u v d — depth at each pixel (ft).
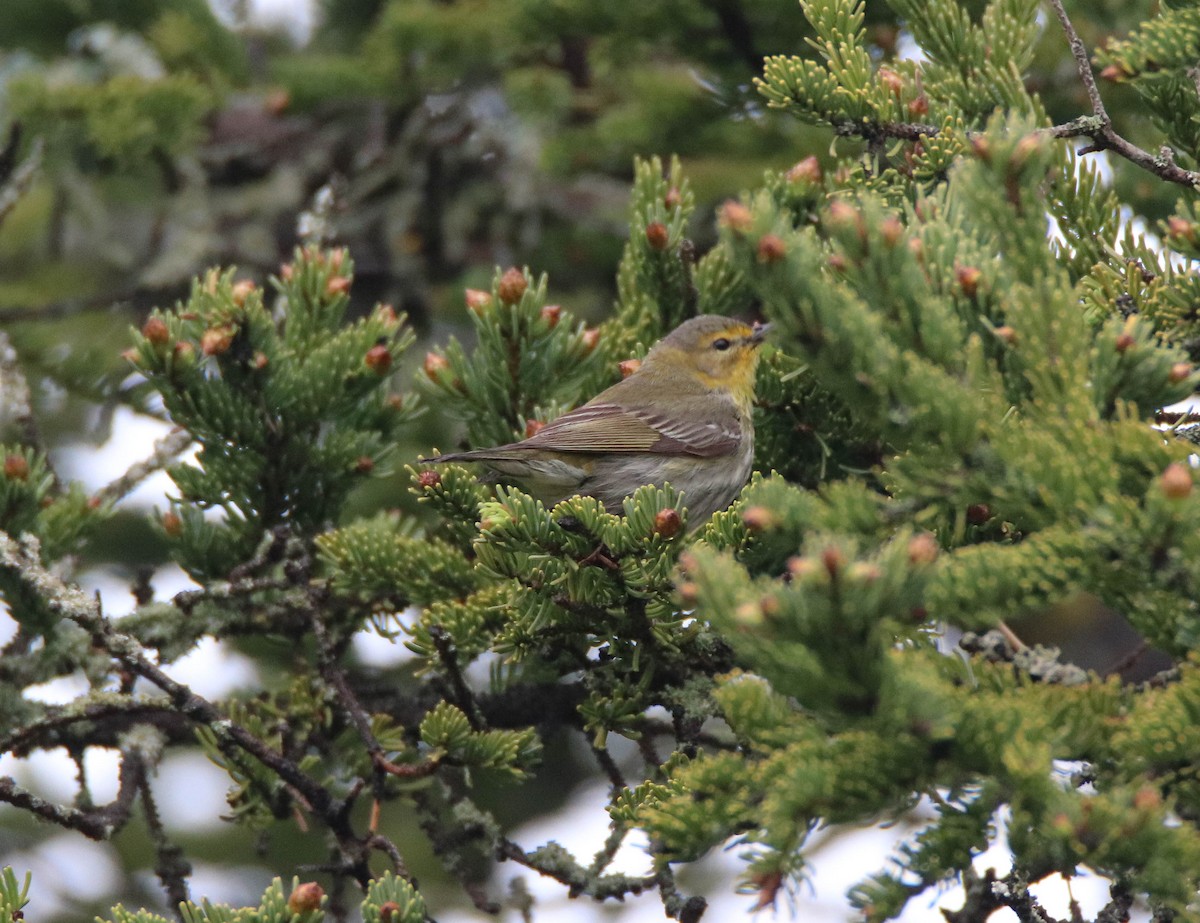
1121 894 21.43
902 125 31.35
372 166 59.26
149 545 55.26
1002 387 20.45
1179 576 17.78
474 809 32.42
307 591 31.99
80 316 55.06
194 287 33.83
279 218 61.21
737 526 27.55
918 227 23.85
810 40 32.91
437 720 29.27
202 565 35.22
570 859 31.78
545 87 54.19
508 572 27.40
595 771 53.78
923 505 19.47
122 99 50.93
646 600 27.50
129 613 35.27
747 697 20.13
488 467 35.94
